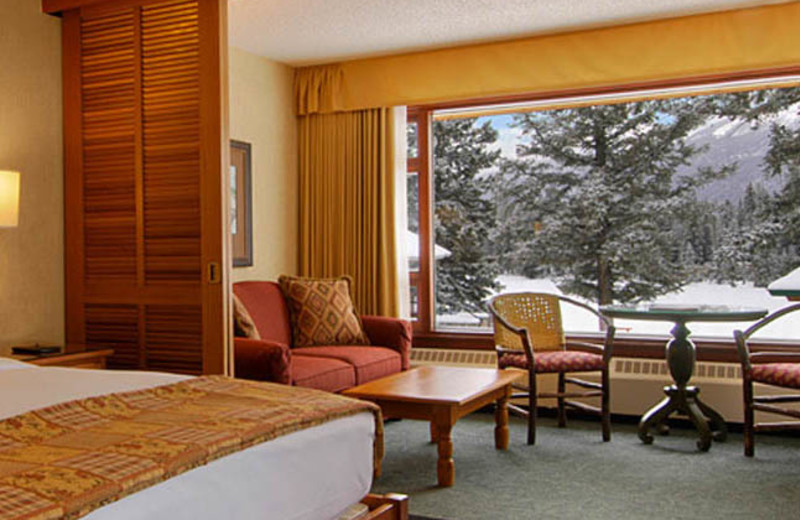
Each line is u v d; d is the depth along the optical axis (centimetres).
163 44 348
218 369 338
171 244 348
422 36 486
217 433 162
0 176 316
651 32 465
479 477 364
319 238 554
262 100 526
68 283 373
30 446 151
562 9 437
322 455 187
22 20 357
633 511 312
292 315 489
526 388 459
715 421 431
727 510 313
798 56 438
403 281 539
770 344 465
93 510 125
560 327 475
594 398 493
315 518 183
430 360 535
